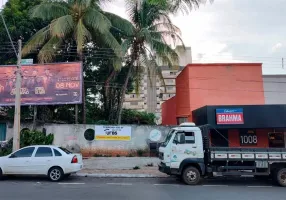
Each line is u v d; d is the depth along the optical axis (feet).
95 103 90.07
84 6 66.44
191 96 76.13
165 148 40.09
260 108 61.16
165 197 30.22
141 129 71.26
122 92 77.15
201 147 39.83
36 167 40.91
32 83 68.69
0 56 75.87
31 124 70.54
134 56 76.02
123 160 63.26
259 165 38.73
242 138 69.00
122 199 28.96
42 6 65.57
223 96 75.77
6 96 68.44
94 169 51.60
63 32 62.80
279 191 34.68
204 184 39.75
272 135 69.41
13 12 71.61
